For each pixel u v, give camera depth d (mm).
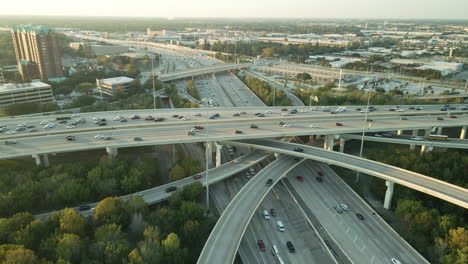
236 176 187875
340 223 142625
